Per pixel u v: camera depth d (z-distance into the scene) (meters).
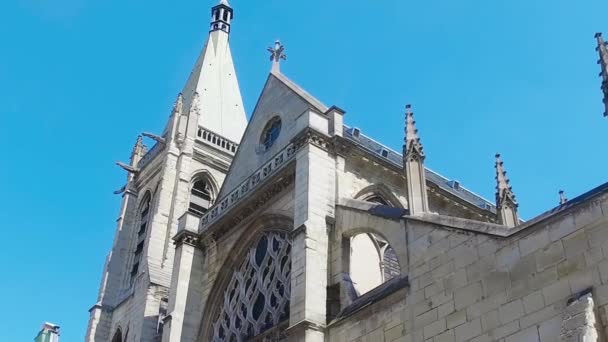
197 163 66.44
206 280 40.81
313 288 29.52
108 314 62.69
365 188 36.72
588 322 17.97
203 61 81.25
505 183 36.69
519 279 20.92
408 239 26.47
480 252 22.73
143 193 70.56
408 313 24.70
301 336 28.02
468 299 22.42
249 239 38.97
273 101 43.88
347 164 36.31
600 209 19.44
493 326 21.11
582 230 19.70
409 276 25.39
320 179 33.53
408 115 31.33
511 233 21.84
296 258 30.91
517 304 20.64
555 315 19.36
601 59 22.53
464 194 45.25
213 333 38.72
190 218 43.09
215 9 90.44
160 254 58.09
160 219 60.66
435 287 23.97
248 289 37.50
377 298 26.58
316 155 34.31
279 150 40.22
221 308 39.19
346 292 29.42
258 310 35.66
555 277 19.88
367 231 30.08
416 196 28.33
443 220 25.16
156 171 68.88
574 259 19.59
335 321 28.25
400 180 39.00
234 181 44.38
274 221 37.09
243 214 39.53
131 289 61.56
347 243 31.58
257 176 39.56
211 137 70.12
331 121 36.09
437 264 24.33
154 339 50.66
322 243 31.44
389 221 28.42
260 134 43.62
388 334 25.23
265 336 33.03
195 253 42.06
